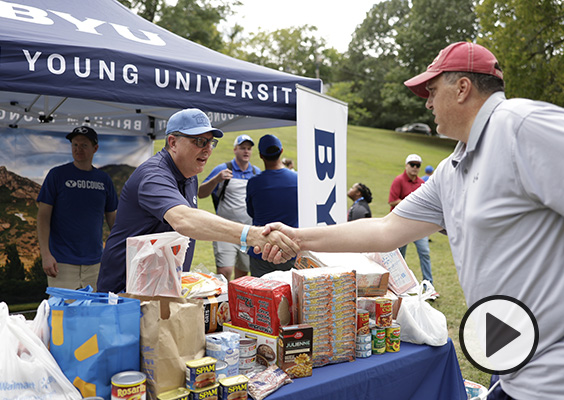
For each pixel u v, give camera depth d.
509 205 1.31
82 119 5.43
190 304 1.67
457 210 1.53
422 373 2.24
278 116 3.21
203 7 28.20
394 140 35.75
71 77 2.34
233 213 5.23
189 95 2.78
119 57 2.51
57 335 1.52
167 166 2.19
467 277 1.48
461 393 2.42
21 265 5.21
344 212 3.80
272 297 1.91
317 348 1.97
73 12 3.11
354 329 2.06
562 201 1.18
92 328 1.50
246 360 1.89
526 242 1.30
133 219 2.16
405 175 6.87
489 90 1.43
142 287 1.65
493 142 1.33
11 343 1.45
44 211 3.79
